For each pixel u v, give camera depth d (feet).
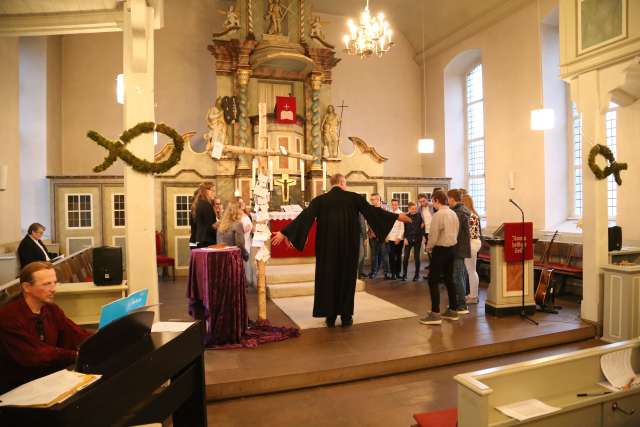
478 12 34.73
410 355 14.43
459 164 40.29
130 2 13.15
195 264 15.78
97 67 34.94
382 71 42.22
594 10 17.85
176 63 36.47
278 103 32.94
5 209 23.82
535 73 30.42
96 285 13.19
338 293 17.65
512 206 32.63
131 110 13.82
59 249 30.58
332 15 40.55
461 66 39.78
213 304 15.30
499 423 7.32
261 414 11.62
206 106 37.22
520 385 8.25
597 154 18.19
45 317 9.07
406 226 27.50
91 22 15.21
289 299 22.65
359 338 16.19
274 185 31.83
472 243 21.54
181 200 31.76
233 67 33.35
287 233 17.44
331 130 35.35
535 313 19.84
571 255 24.77
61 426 5.82
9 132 24.48
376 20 23.79
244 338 15.84
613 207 26.45
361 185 36.27
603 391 8.80
